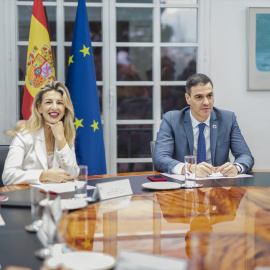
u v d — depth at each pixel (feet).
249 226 4.00
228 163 7.41
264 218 4.32
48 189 5.94
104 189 5.34
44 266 2.94
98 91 12.54
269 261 3.02
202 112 8.50
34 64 11.11
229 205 4.97
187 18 12.71
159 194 5.68
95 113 11.44
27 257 3.17
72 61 11.48
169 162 7.93
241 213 4.55
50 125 7.88
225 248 3.32
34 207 3.89
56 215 3.56
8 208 4.87
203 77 8.54
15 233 3.81
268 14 12.35
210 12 12.44
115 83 12.58
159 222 4.15
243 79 12.55
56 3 12.16
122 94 12.70
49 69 11.23
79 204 4.80
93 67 11.55
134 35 12.60
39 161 7.73
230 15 12.44
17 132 7.88
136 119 12.79
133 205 4.97
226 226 4.00
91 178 7.06
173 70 12.80
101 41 12.46
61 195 5.51
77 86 11.38
